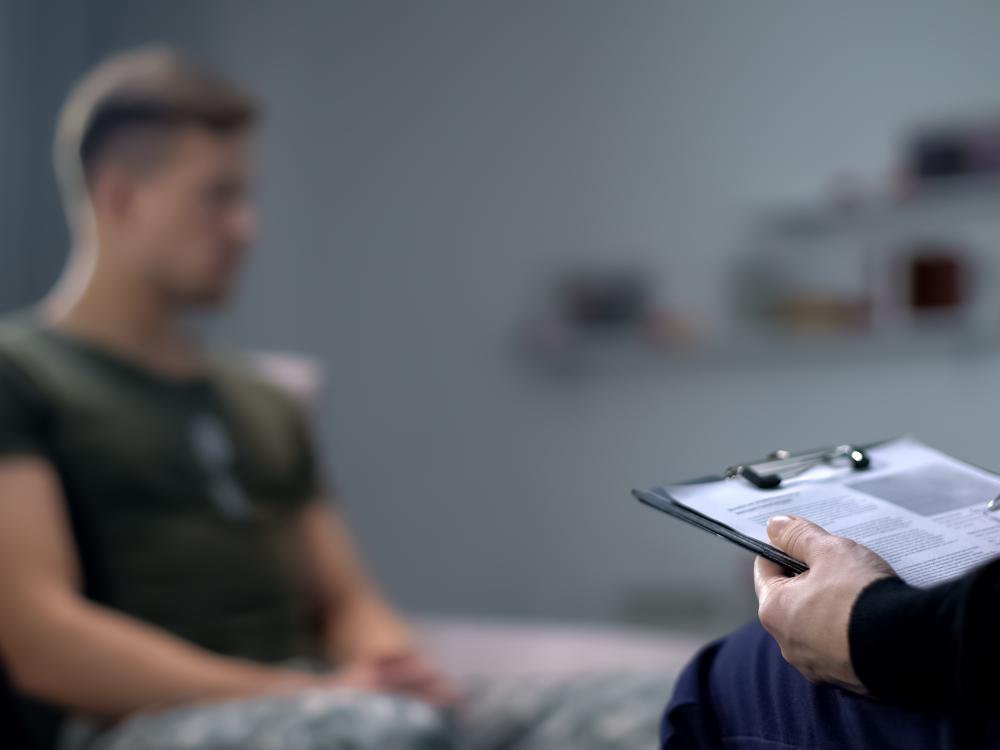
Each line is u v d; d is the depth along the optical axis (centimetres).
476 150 378
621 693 120
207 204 141
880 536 56
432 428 380
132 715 116
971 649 44
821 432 347
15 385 126
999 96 327
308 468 163
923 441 338
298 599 144
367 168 384
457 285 379
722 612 350
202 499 134
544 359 371
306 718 103
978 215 329
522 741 119
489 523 375
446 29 381
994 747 47
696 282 359
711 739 60
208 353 156
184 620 129
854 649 48
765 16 353
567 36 372
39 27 291
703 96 359
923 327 332
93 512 127
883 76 340
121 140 139
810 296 345
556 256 372
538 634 164
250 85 373
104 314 139
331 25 386
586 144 370
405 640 154
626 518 364
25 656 116
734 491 62
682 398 361
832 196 343
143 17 337
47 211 288
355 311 384
